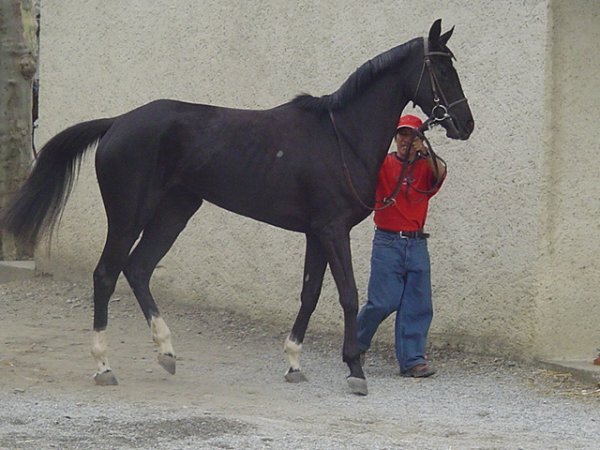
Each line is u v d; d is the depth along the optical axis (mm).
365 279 13977
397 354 12305
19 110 20094
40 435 9117
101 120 11789
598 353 12500
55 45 18141
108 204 11438
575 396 11359
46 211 11680
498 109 12664
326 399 11102
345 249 11297
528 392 11500
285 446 8930
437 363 12797
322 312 14422
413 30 13484
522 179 12438
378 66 11305
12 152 20016
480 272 12852
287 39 14844
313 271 11758
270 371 12531
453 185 13133
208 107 11648
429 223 13367
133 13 16875
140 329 14906
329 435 9422
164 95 16469
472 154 12938
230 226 15492
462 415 10492
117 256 11430
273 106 15039
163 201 12109
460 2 13023
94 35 17469
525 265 12406
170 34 16344
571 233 12477
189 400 10875
